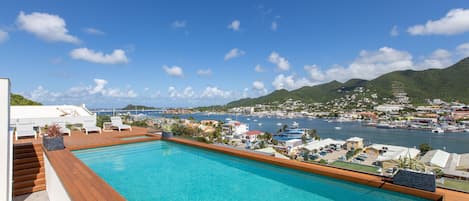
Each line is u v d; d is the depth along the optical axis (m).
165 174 6.12
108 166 6.82
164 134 10.26
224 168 6.66
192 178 5.82
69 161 5.51
